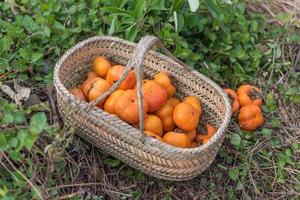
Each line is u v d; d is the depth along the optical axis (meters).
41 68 1.29
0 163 1.06
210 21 1.50
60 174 1.12
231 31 1.52
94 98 1.16
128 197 1.18
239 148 1.32
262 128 1.37
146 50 1.04
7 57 1.25
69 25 1.36
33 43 1.31
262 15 1.63
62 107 1.13
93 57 1.25
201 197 1.23
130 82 1.17
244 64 1.50
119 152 1.12
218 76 1.44
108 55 1.27
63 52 1.32
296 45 1.57
